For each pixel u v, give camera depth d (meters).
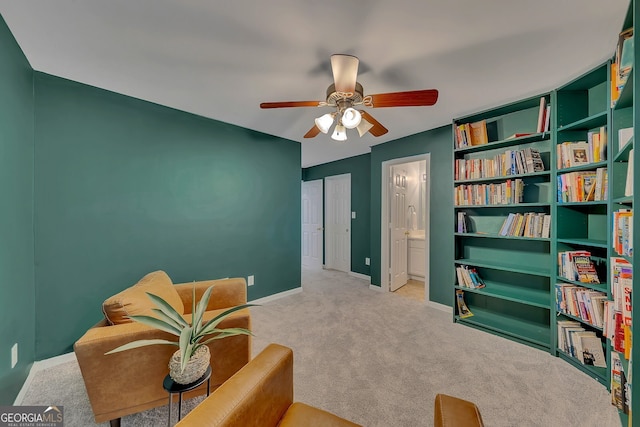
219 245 2.89
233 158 3.00
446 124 2.93
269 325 2.59
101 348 1.18
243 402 0.78
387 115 2.63
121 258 2.23
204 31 1.44
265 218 3.34
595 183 1.79
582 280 1.89
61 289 1.95
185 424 0.67
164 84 2.04
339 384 1.69
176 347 1.29
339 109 1.77
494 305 2.64
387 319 2.74
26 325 1.70
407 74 1.86
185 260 2.62
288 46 1.56
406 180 4.25
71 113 1.98
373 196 3.91
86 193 2.06
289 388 1.05
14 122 1.54
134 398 1.24
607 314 1.64
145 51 1.62
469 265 2.73
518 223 2.30
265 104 1.71
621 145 1.49
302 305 3.18
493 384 1.69
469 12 1.29
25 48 1.59
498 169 2.40
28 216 1.75
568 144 1.97
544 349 2.10
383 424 1.38
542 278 2.32
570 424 1.38
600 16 1.30
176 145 2.54
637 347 0.92
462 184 2.74
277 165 3.47
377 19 1.34
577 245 2.05
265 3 1.24
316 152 4.38
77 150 2.01
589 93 2.01
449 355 2.04
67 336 1.97
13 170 1.54
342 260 5.07
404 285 4.11
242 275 3.11
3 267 1.42
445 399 0.84
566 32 1.43
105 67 1.80
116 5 1.25
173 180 2.53
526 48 1.57
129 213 2.27
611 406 1.49
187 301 1.93
